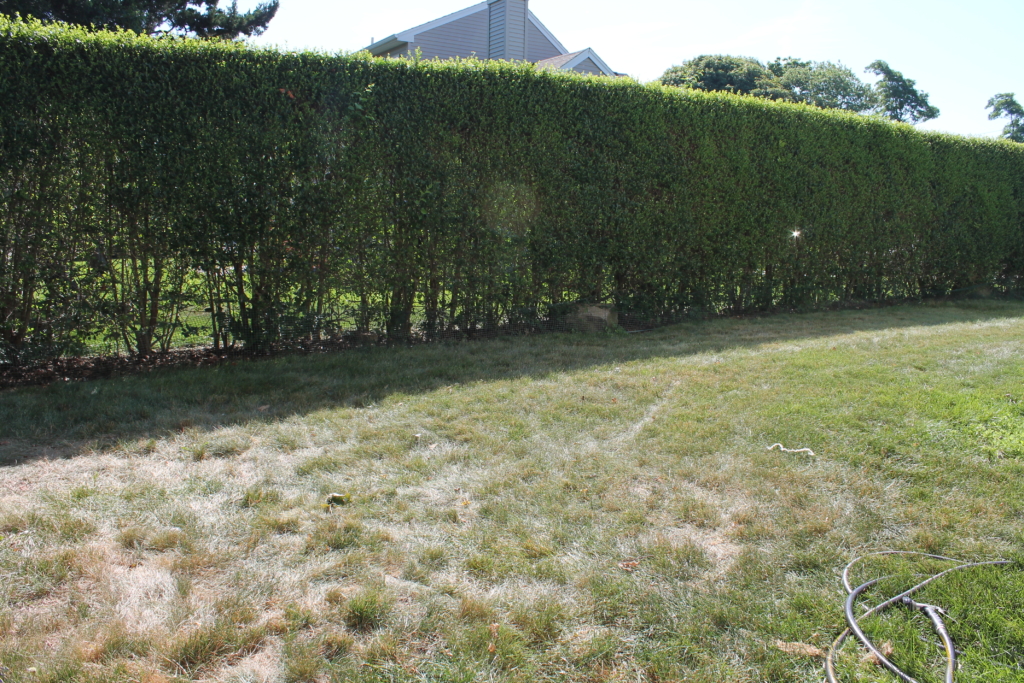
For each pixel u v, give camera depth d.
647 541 2.97
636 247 8.38
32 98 5.12
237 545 2.88
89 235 5.50
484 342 7.29
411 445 4.12
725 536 3.03
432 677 2.11
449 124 6.94
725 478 3.62
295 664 2.13
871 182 10.81
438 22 18.58
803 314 10.08
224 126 5.83
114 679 2.03
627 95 8.05
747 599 2.53
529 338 7.56
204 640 2.21
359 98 6.38
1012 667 2.13
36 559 2.67
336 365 6.05
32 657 2.12
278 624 2.33
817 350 6.89
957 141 11.84
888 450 3.96
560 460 3.89
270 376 5.61
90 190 5.43
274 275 6.28
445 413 4.71
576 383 5.53
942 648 2.23
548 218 7.71
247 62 5.87
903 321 9.26
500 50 18.67
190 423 4.40
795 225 10.00
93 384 5.25
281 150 6.09
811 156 9.98
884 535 3.03
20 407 4.58
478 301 7.54
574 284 8.13
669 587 2.62
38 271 5.34
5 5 12.27
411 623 2.36
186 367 5.96
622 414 4.70
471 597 2.52
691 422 4.51
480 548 2.90
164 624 2.32
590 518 3.19
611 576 2.69
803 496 3.40
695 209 8.90
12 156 5.08
